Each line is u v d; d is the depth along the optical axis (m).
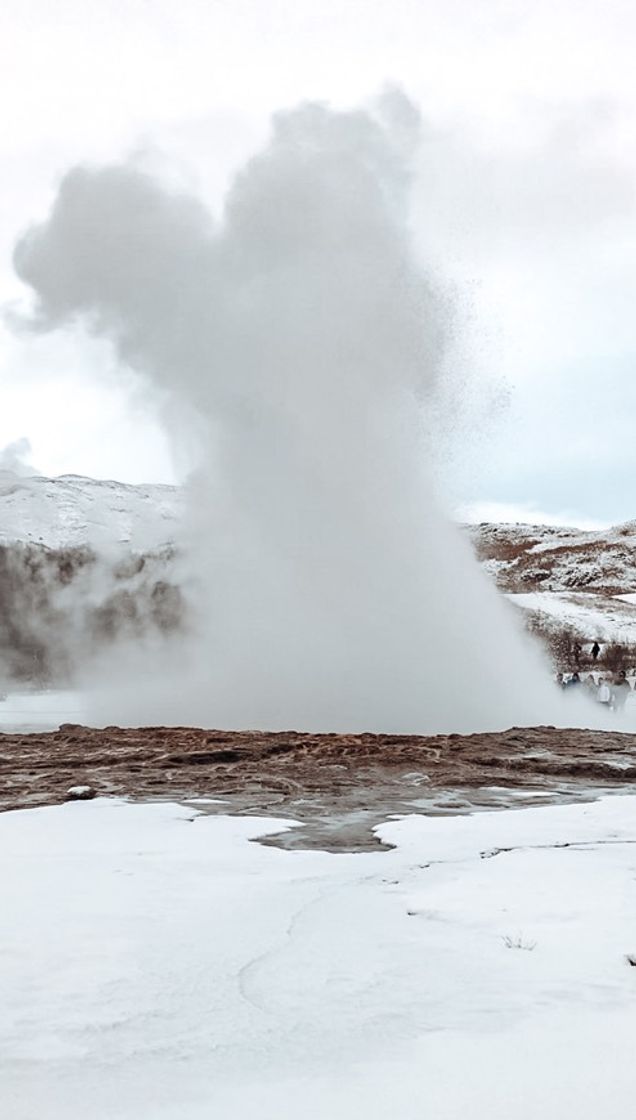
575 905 6.78
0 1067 3.96
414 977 5.20
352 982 5.11
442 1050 4.16
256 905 6.78
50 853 8.64
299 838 9.64
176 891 7.19
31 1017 4.55
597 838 9.55
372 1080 3.83
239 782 13.71
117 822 10.42
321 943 5.85
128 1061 4.04
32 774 14.54
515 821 10.61
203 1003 4.77
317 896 7.06
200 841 9.29
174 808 11.46
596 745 17.66
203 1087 3.77
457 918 6.44
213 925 6.23
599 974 5.25
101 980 5.09
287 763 15.33
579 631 69.19
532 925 6.26
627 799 12.42
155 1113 3.51
